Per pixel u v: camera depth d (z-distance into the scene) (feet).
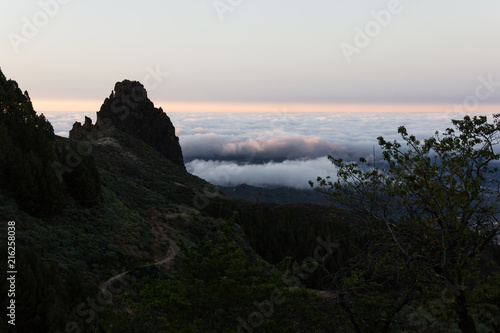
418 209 34.04
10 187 108.88
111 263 104.73
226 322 37.78
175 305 39.14
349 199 35.32
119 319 49.29
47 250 94.84
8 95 144.25
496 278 35.94
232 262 40.06
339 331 39.65
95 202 134.92
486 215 32.48
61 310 57.77
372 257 35.60
